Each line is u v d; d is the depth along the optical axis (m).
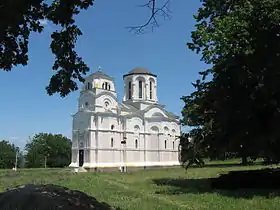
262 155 19.61
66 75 11.36
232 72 18.05
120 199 17.88
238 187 21.31
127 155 71.44
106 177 37.16
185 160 25.89
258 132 17.66
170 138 80.19
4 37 10.59
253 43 17.34
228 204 15.43
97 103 68.44
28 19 10.88
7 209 10.77
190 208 14.83
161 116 79.06
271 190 19.22
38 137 112.38
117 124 70.88
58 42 11.09
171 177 35.88
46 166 109.38
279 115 16.64
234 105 17.94
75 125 70.06
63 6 10.45
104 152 67.25
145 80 82.56
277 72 16.09
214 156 22.61
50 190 12.18
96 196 19.31
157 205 15.59
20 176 41.56
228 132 18.91
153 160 76.25
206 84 22.72
